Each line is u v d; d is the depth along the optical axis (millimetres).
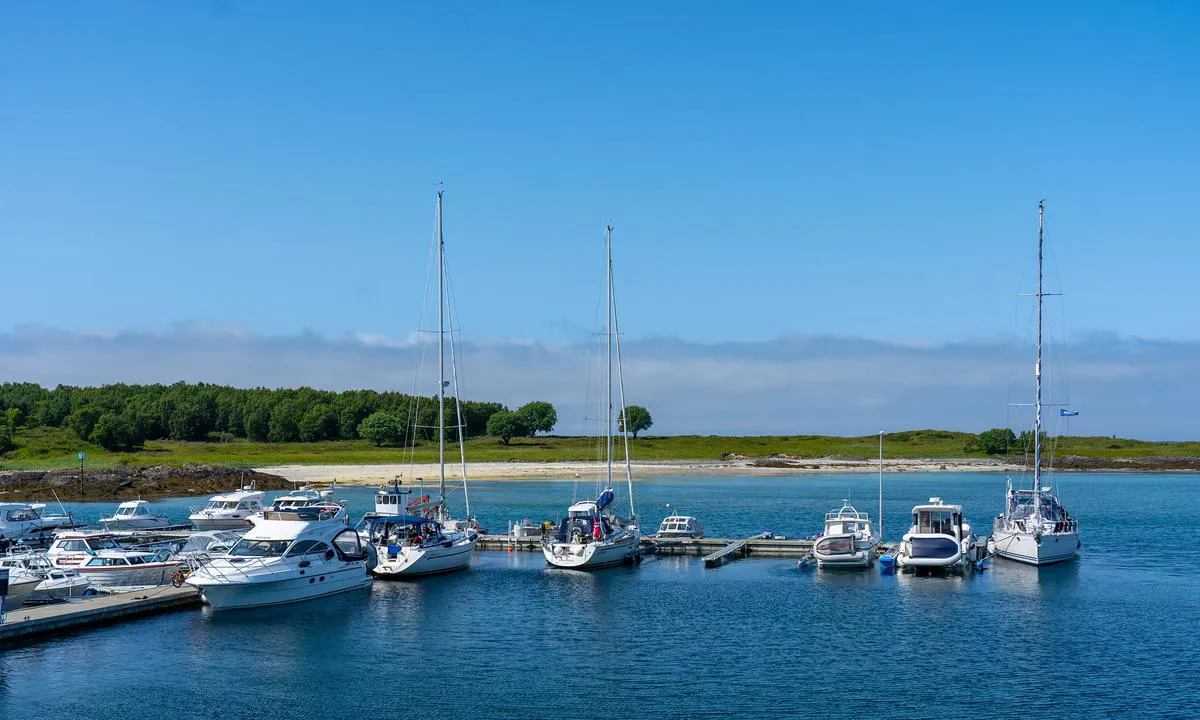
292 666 47781
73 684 44750
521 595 64688
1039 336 80500
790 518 118125
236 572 57281
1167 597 63625
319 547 62594
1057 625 55750
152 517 100688
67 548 67812
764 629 55094
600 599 63375
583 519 77125
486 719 40688
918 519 75438
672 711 41500
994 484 189500
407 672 46938
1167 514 123875
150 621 55656
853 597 63875
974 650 50500
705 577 71625
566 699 43000
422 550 69750
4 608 50062
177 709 41750
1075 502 144875
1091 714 40844
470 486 169750
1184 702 42250
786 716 40781
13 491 143000
